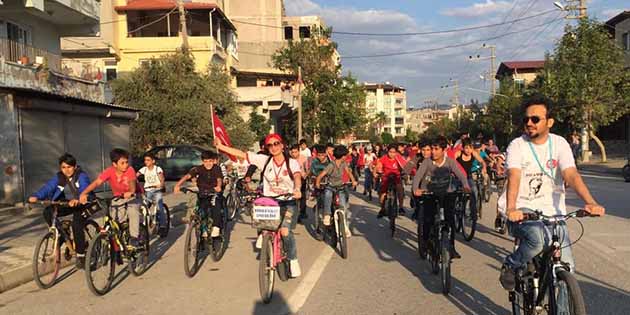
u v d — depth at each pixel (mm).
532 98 4367
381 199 10930
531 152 4414
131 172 7609
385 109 135750
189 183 21672
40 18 19375
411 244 9633
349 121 45625
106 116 18016
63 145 15789
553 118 4406
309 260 8383
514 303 4703
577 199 15648
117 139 19156
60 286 7242
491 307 5805
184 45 28469
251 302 6199
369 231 11180
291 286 6836
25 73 16062
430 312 5664
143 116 26438
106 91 23578
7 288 7078
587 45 30938
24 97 13844
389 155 10727
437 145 7094
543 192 4430
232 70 42812
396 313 5645
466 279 7016
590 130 32938
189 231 7629
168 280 7426
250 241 10438
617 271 7254
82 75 20375
